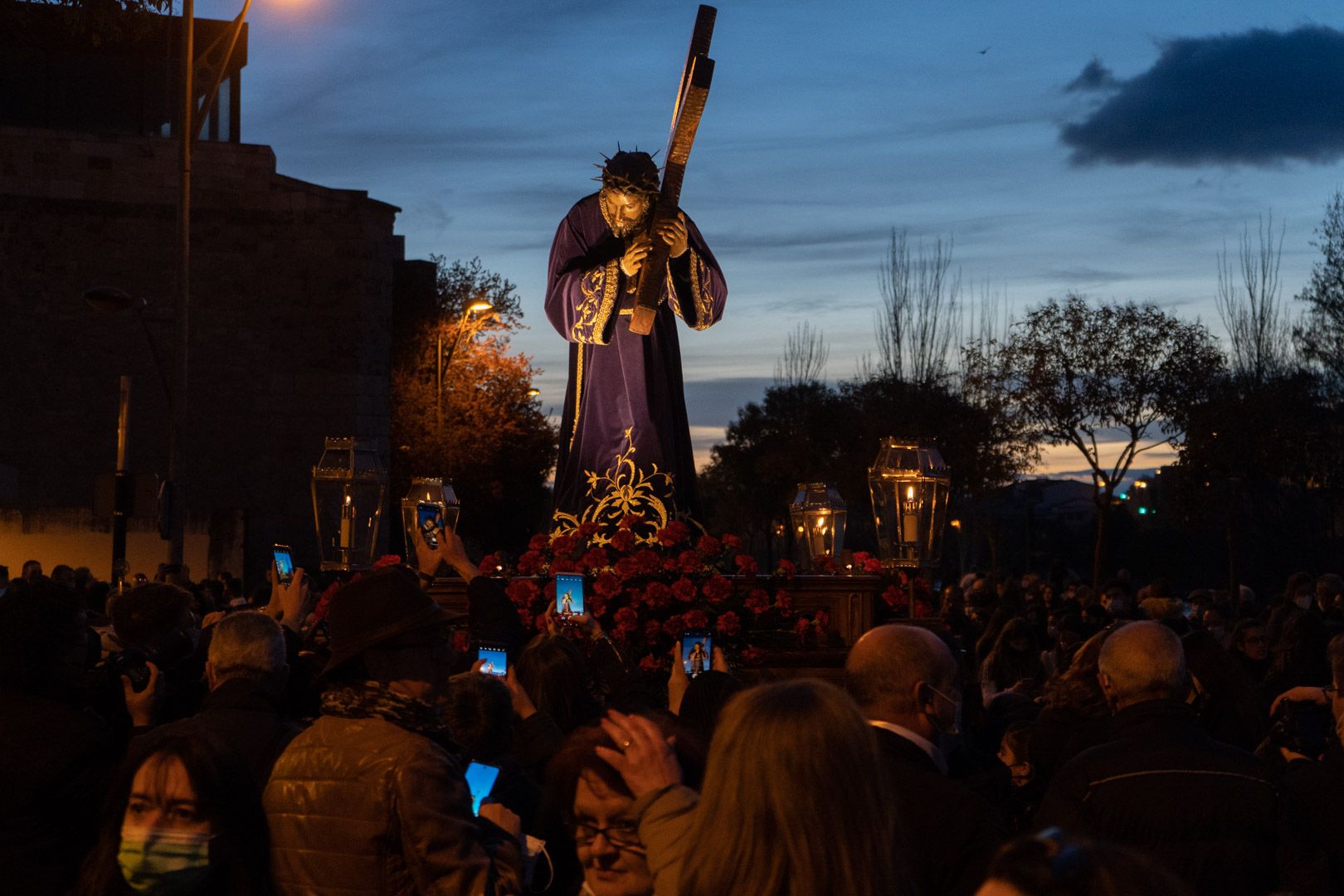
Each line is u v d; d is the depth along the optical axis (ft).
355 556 30.42
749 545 202.28
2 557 92.58
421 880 11.43
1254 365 123.13
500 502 135.85
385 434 106.32
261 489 103.45
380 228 106.01
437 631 12.60
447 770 11.84
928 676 11.93
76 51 106.11
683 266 32.35
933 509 30.09
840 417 156.97
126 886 9.59
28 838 13.47
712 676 14.20
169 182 103.35
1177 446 106.83
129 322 102.37
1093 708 18.06
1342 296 113.19
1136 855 5.15
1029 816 18.88
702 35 26.50
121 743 15.78
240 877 9.80
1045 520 225.35
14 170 101.04
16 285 100.94
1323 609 40.47
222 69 61.52
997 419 127.54
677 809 9.07
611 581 27.68
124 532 52.11
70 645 14.15
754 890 7.78
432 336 126.52
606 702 23.73
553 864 13.66
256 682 13.98
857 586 29.04
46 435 101.24
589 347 33.06
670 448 32.83
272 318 104.17
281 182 104.53
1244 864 13.05
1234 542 103.45
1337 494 106.01
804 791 7.81
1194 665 19.48
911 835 10.91
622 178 30.68
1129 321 108.37
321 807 11.69
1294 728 17.54
